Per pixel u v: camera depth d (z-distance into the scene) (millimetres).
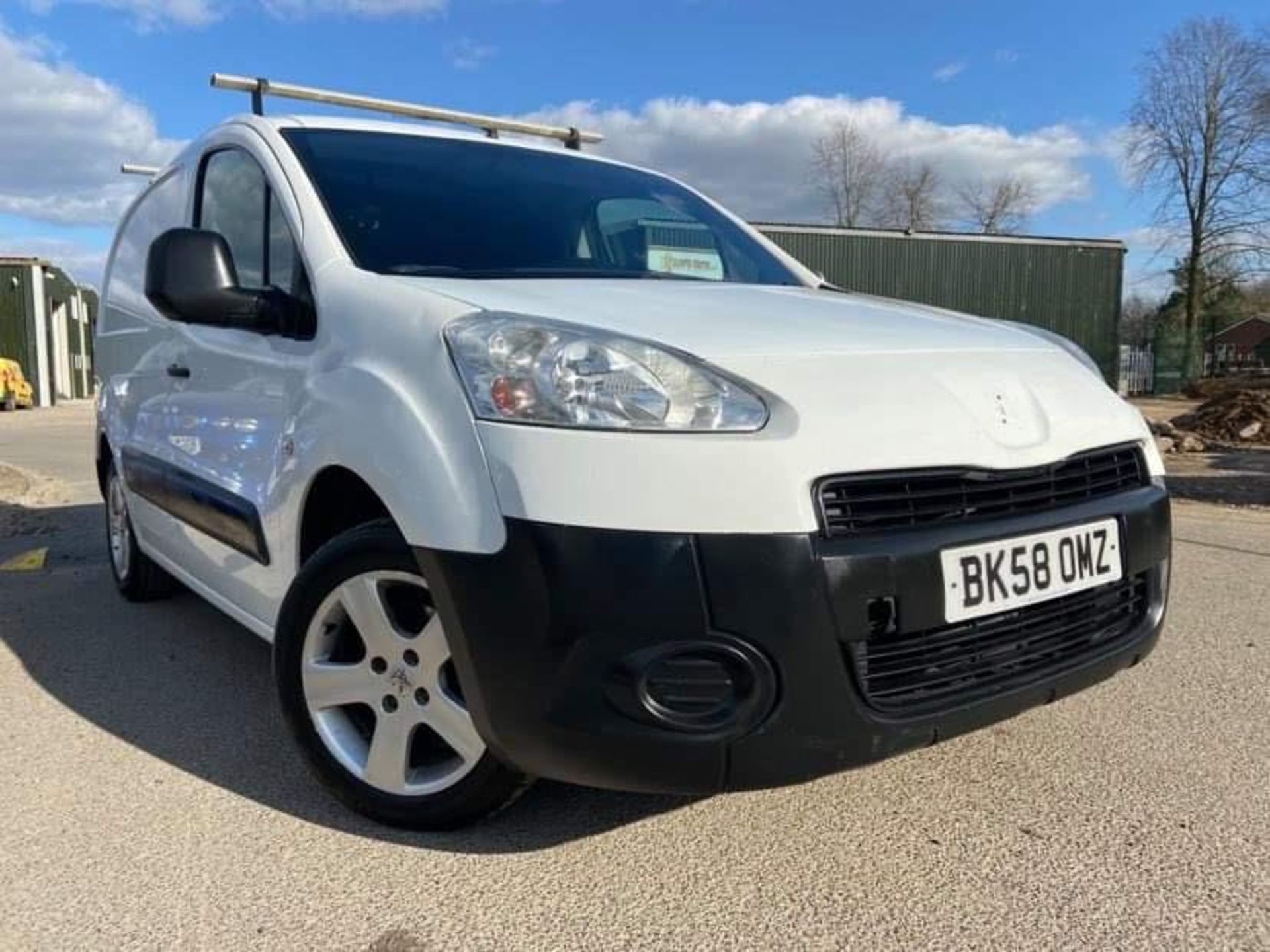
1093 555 2402
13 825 2533
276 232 3000
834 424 2102
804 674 2012
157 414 3820
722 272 3494
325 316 2623
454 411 2146
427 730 2457
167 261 2684
